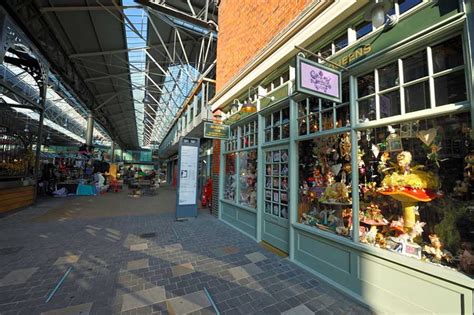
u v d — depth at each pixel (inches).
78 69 423.8
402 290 86.5
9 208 270.5
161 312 89.5
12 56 321.7
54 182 475.5
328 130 125.4
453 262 79.1
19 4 234.5
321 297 101.9
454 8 74.7
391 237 97.6
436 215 85.8
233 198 234.2
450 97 80.4
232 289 107.3
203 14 357.4
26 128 328.2
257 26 195.3
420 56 89.7
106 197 447.5
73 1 267.6
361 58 105.8
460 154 80.0
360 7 106.0
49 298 97.0
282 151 163.0
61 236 185.0
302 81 96.7
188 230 207.6
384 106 101.6
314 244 126.6
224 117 263.3
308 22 131.8
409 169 94.0
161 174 1215.6
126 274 120.5
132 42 415.5
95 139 1332.4
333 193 124.2
